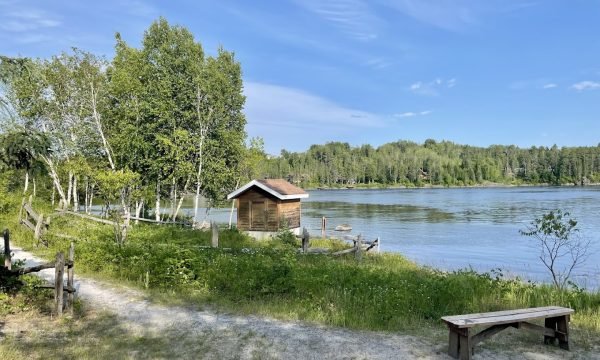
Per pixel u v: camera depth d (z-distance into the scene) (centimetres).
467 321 698
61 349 724
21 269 921
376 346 757
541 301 1038
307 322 887
